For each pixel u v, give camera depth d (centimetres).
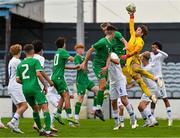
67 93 2634
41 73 2258
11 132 2448
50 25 5591
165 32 5488
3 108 3788
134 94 3681
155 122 2734
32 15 5378
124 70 2711
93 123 3027
